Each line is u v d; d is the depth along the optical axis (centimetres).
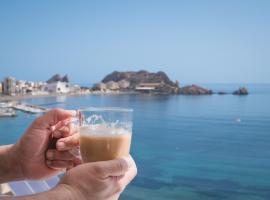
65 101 7650
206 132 3862
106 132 96
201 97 9706
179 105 6975
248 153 2814
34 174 129
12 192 246
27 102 7356
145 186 1794
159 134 3694
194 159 2547
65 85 10400
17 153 127
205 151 2867
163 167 2264
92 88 11244
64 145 121
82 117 101
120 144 97
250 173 2186
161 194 1681
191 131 3916
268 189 1844
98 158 96
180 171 2175
